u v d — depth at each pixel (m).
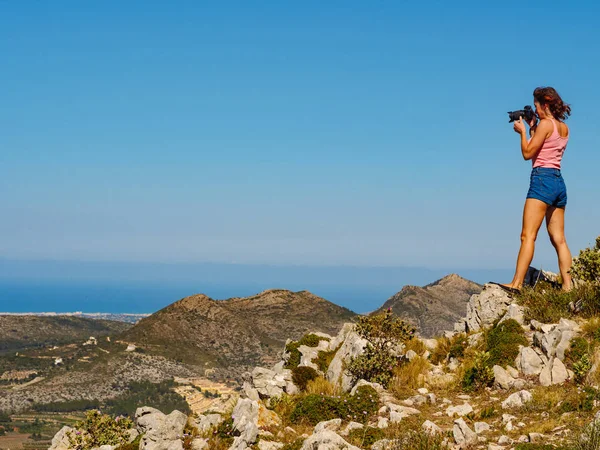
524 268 16.56
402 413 12.38
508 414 11.70
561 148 15.55
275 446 11.79
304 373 17.25
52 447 16.12
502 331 15.00
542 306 15.47
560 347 13.30
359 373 15.41
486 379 13.67
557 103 15.34
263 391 15.88
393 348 16.48
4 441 119.94
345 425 12.60
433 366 15.80
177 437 12.38
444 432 11.11
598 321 13.63
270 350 163.12
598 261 14.95
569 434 10.01
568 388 12.23
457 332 18.41
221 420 13.13
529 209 15.82
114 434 15.32
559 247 16.08
